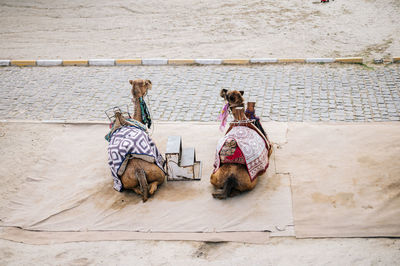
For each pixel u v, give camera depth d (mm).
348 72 11086
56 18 16969
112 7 17859
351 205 6562
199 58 12555
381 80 10508
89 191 7469
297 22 14742
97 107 10359
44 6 18438
